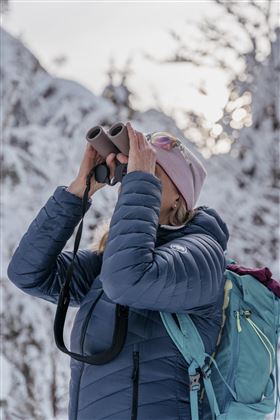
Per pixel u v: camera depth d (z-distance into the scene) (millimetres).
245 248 6648
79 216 1806
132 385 1561
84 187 1783
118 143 1647
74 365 1701
